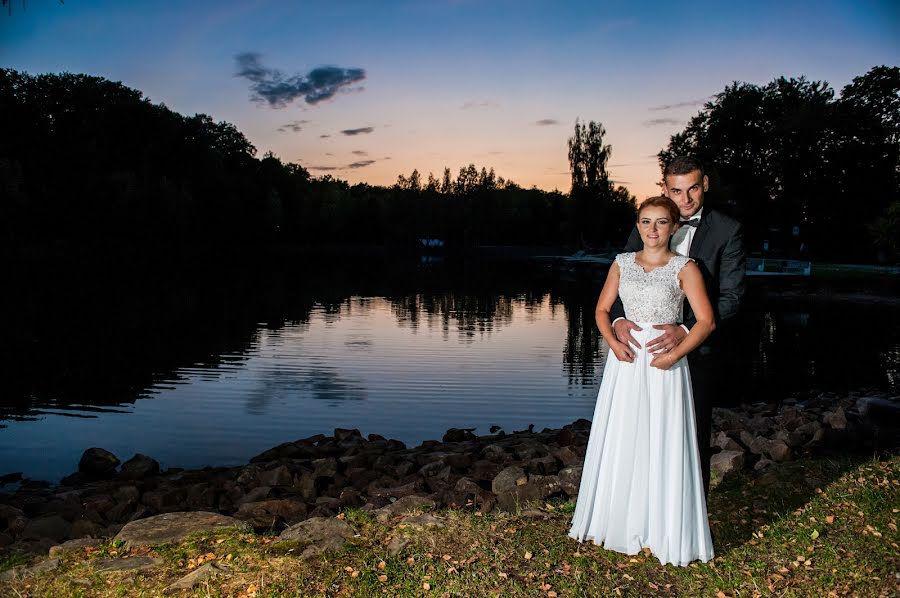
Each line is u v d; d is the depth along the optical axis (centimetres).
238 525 461
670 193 425
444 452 814
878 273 4300
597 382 1344
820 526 445
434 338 1945
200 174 7381
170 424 1026
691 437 398
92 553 418
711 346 423
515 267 6231
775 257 5391
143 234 6512
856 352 1709
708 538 400
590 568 387
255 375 1396
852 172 5084
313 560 396
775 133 5069
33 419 1053
